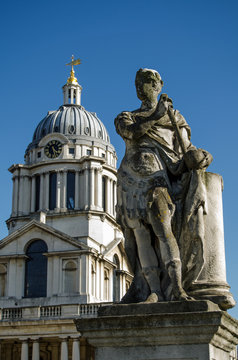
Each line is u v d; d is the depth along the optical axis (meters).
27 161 68.62
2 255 54.81
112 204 67.56
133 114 5.89
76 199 64.44
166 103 5.72
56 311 48.16
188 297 5.03
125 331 4.83
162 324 4.72
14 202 66.44
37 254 55.19
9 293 53.53
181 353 4.69
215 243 5.43
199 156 5.38
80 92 75.50
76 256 53.72
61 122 69.38
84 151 67.44
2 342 48.19
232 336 5.04
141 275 5.61
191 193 5.38
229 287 5.39
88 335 4.94
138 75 6.08
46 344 49.38
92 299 52.34
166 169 5.64
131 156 5.70
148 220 5.44
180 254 5.36
